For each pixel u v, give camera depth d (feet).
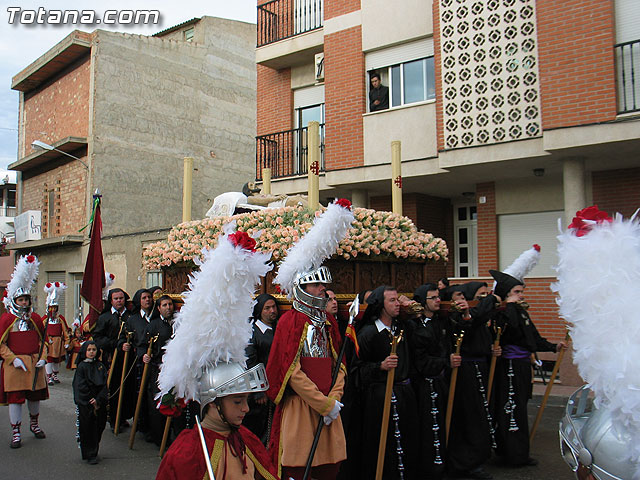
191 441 8.43
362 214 20.43
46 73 68.08
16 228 73.51
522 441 18.57
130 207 62.64
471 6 32.96
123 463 20.35
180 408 8.83
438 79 34.22
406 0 38.65
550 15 29.71
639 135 27.17
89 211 59.62
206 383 8.57
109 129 61.36
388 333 16.34
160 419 21.81
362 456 16.43
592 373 7.23
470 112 32.99
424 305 17.72
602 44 28.22
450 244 44.32
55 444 23.03
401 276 21.67
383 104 39.75
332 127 41.45
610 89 27.99
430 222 43.19
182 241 21.63
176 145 67.92
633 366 6.73
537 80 30.94
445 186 39.91
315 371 13.33
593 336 7.16
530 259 21.34
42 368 23.91
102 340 25.27
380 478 15.56
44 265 67.15
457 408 18.04
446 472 17.84
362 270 19.63
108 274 29.01
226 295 8.80
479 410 17.80
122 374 24.41
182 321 8.79
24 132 74.90
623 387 6.77
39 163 69.26
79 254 60.08
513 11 31.63
